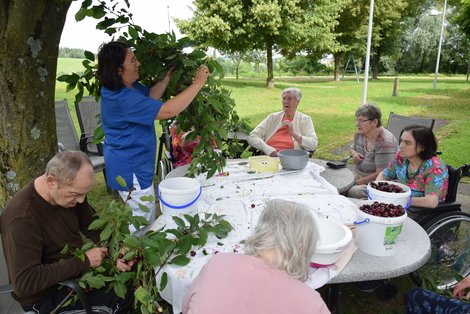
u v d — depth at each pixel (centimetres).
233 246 166
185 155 353
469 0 1644
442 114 1014
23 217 154
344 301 248
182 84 249
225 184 247
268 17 1677
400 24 3241
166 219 185
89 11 211
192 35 1795
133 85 247
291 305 106
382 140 322
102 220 161
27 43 211
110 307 175
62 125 433
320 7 1931
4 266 176
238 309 106
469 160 550
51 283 152
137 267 158
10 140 225
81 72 243
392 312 238
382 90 1859
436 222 229
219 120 255
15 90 217
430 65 3903
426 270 245
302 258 113
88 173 158
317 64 4303
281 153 287
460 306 162
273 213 118
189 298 122
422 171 243
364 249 161
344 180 262
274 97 1534
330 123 916
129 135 228
